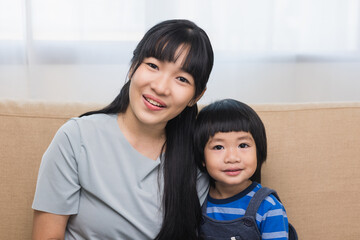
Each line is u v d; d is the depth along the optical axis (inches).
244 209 41.2
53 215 38.5
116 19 71.2
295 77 79.7
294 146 47.3
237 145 40.6
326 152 47.6
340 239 47.2
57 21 69.8
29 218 44.0
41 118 45.1
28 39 68.8
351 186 47.6
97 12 70.7
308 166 47.3
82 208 39.1
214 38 74.5
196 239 41.8
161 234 39.2
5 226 43.8
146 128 39.5
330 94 81.2
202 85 38.1
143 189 39.7
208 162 41.1
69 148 38.2
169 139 41.5
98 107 46.9
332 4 78.2
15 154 44.1
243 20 75.1
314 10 78.1
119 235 39.3
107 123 39.8
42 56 70.1
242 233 40.3
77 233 40.1
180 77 36.6
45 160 38.4
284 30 77.4
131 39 71.9
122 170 39.1
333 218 47.2
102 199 38.0
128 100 40.1
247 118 40.9
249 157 40.4
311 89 80.5
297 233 46.6
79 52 71.4
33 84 70.0
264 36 76.4
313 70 80.0
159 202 39.9
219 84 76.8
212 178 43.8
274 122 47.8
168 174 40.6
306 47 79.0
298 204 46.8
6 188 43.8
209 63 37.7
